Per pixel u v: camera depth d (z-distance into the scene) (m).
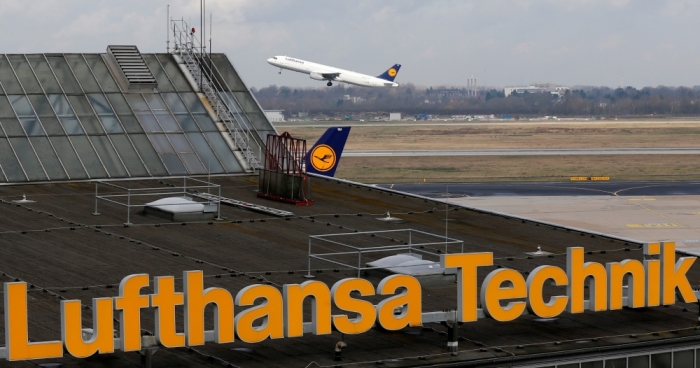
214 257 46.47
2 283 40.28
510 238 53.28
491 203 142.50
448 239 52.22
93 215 56.16
